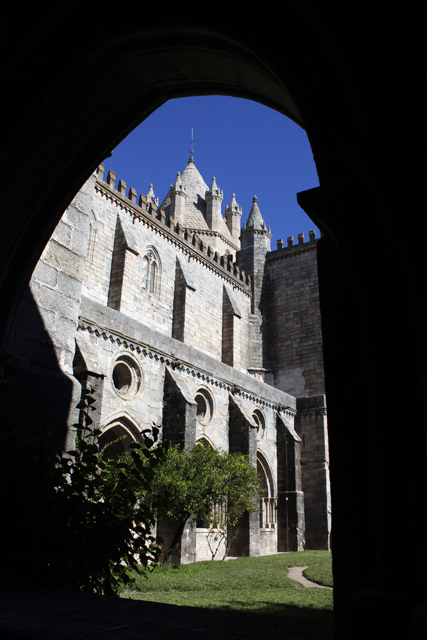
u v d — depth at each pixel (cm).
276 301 4819
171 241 3766
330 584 1477
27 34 617
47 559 502
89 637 258
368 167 334
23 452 555
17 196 732
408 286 333
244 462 2308
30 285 919
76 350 1884
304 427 3616
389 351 344
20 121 673
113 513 558
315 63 432
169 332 3584
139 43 618
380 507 316
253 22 476
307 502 3447
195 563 2158
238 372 3041
